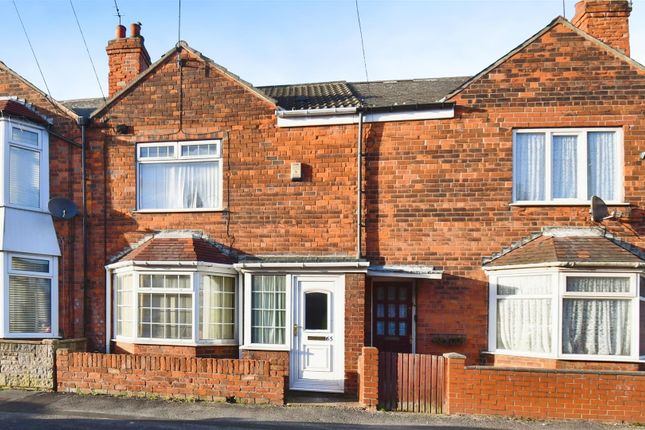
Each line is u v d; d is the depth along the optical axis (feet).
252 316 36.35
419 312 36.55
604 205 34.40
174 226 39.73
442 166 36.94
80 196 40.70
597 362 31.71
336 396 33.45
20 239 37.83
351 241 37.63
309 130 38.58
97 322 39.63
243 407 29.78
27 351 33.22
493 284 35.70
